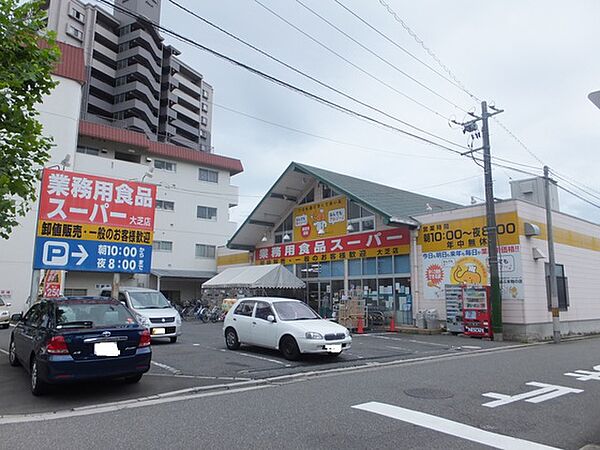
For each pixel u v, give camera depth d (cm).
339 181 2244
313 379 849
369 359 1096
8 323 2028
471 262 1744
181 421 562
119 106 4906
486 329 1603
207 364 1003
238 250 3094
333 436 503
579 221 2077
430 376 865
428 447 471
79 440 491
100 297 827
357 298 1912
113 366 694
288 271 2336
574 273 1961
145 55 5084
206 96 6431
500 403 655
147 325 1354
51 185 1049
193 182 3706
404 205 2161
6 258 2466
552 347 1425
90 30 4972
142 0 5259
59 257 1038
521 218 1662
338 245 2289
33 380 707
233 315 1266
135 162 3566
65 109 2750
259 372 909
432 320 1792
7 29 719
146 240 1149
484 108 1705
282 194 2514
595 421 571
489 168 1669
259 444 477
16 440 491
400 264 1997
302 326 1067
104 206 1104
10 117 737
